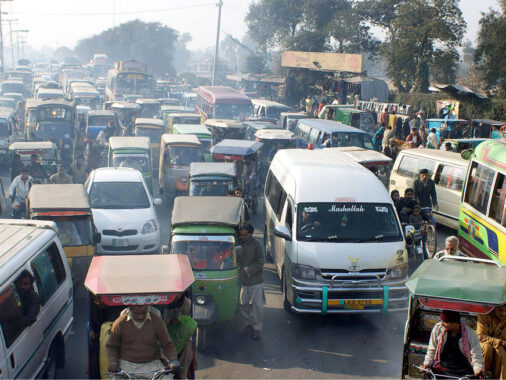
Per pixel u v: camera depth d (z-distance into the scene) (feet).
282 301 34.50
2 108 93.56
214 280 28.14
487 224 34.01
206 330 29.27
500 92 117.39
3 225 25.61
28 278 20.98
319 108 126.31
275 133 71.92
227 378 24.58
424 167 52.39
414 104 113.80
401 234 31.58
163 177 63.21
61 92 126.52
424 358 20.94
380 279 29.50
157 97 159.94
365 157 50.88
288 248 31.40
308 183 33.35
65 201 34.40
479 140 65.72
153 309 18.52
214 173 50.01
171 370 17.60
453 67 161.58
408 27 145.07
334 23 191.52
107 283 18.52
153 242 41.11
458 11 142.61
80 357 26.53
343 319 32.01
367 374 25.36
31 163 55.47
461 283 18.65
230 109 115.85
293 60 157.99
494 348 19.86
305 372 25.40
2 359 17.90
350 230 31.17
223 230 29.71
